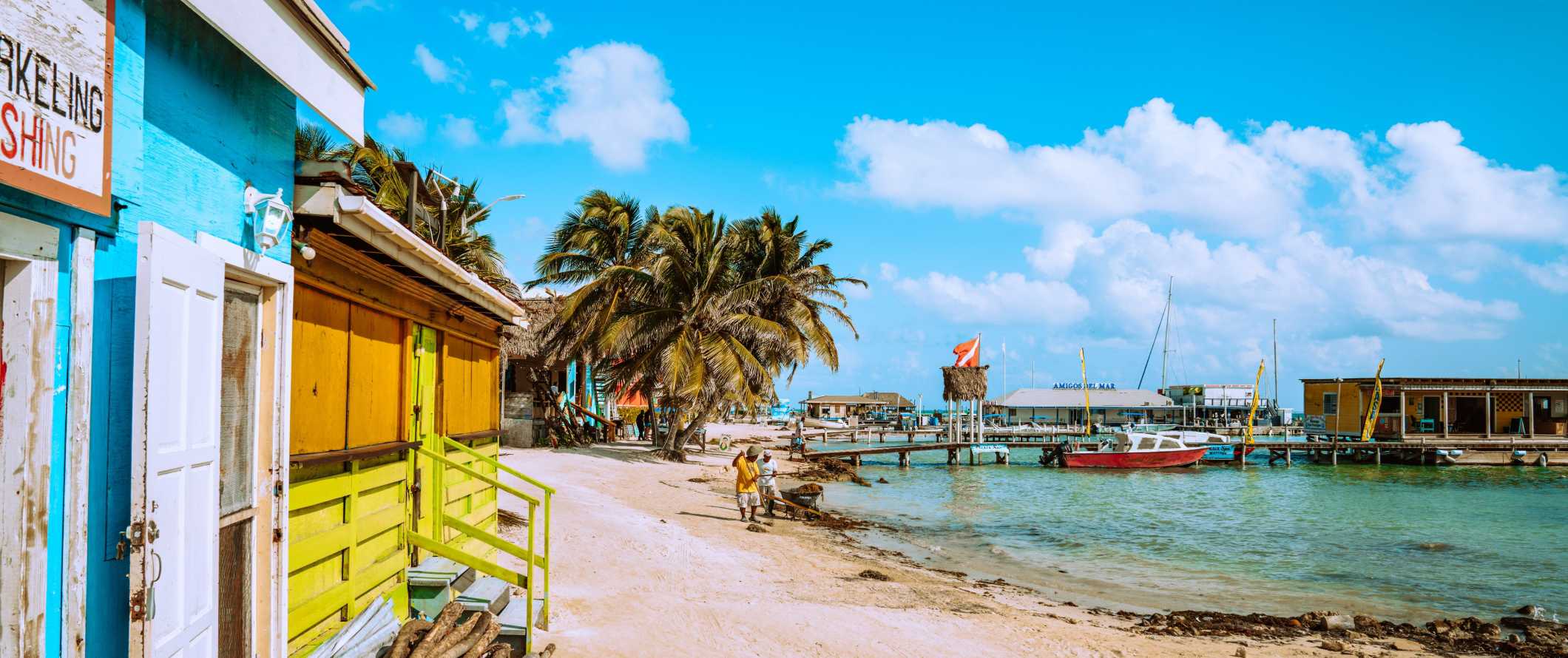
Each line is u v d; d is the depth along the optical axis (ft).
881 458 170.09
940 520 76.84
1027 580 51.16
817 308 122.83
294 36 15.14
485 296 27.12
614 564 39.81
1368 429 169.48
